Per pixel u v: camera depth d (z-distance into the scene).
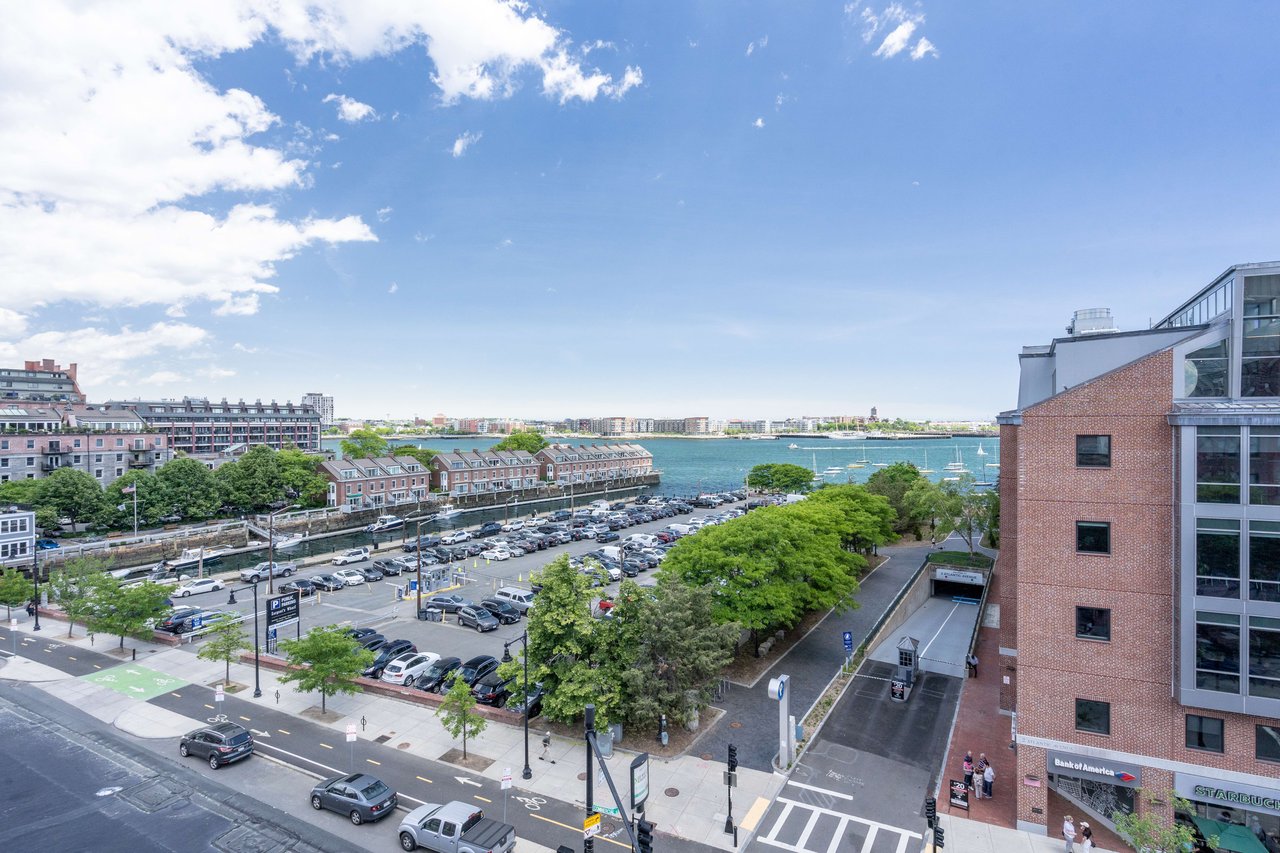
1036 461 26.80
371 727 34.91
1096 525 25.88
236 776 29.83
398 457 140.25
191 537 93.81
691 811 26.95
